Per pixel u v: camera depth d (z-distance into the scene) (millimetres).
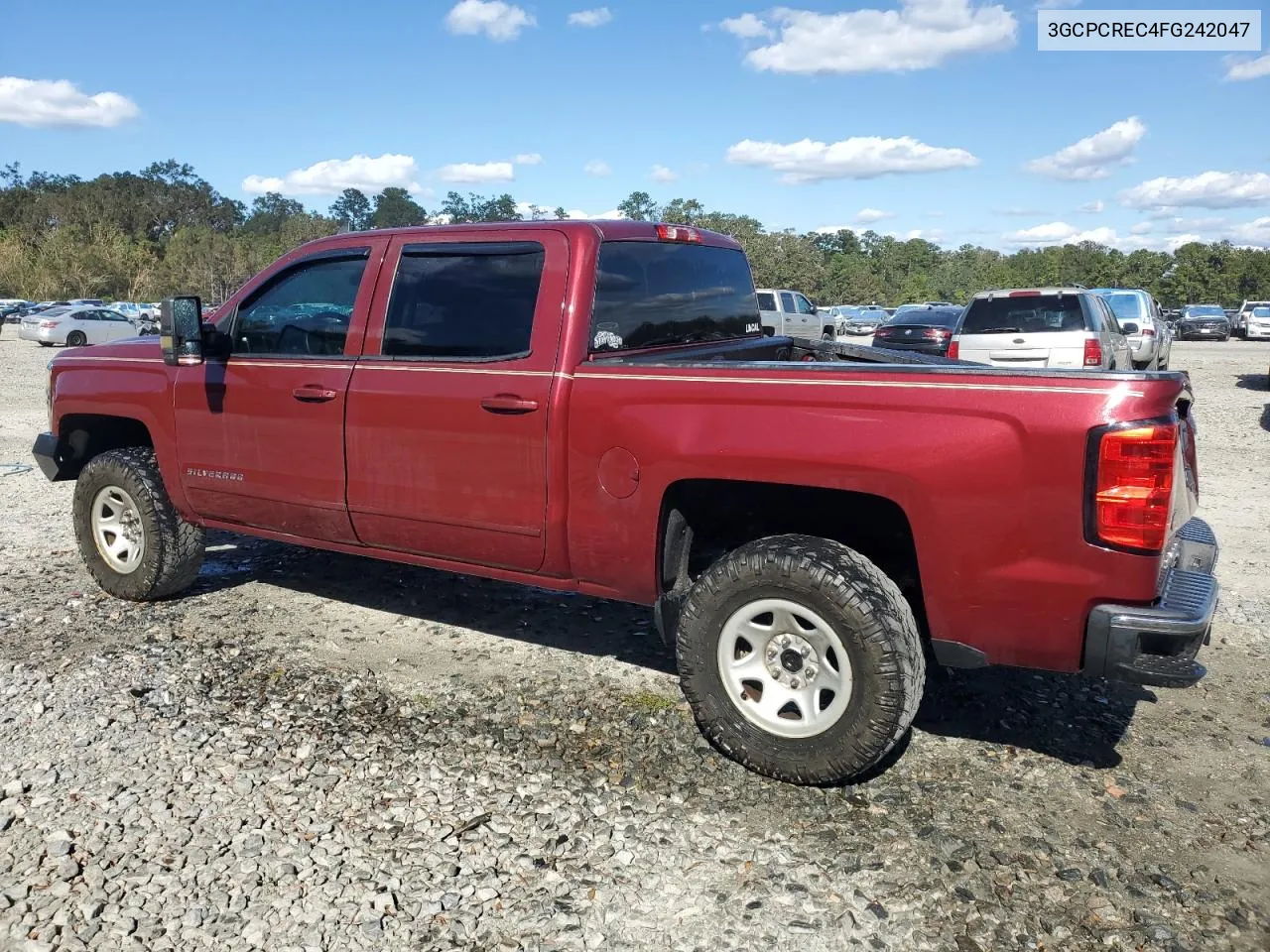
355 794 3371
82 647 4695
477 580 5848
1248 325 40125
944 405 3119
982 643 3211
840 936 2680
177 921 2709
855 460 3221
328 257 4523
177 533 5176
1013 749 3762
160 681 4289
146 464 5180
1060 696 4262
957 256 132875
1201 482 8938
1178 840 3139
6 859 2979
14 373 20781
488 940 2656
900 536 3818
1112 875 2947
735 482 3607
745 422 3412
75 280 79062
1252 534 7008
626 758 3652
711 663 3529
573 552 3859
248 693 4180
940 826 3201
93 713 3963
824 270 95688
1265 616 5273
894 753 3727
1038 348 11992
